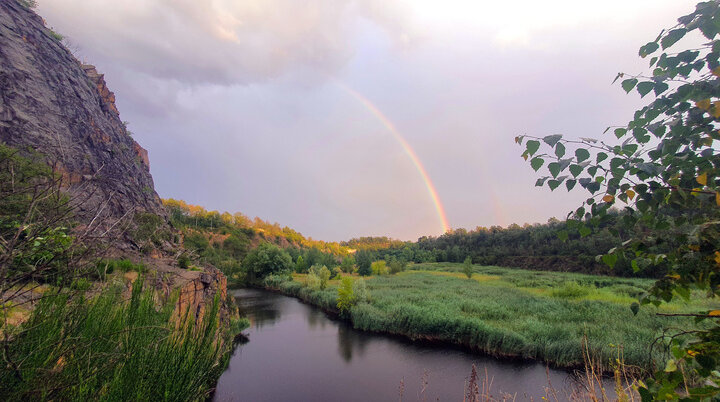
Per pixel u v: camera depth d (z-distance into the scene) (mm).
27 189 2037
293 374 17203
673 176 1607
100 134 33219
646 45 1707
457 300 33031
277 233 156250
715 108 1449
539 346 18156
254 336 24406
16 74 26516
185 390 3820
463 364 18219
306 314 33031
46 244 2230
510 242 94250
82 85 37312
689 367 1629
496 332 19953
